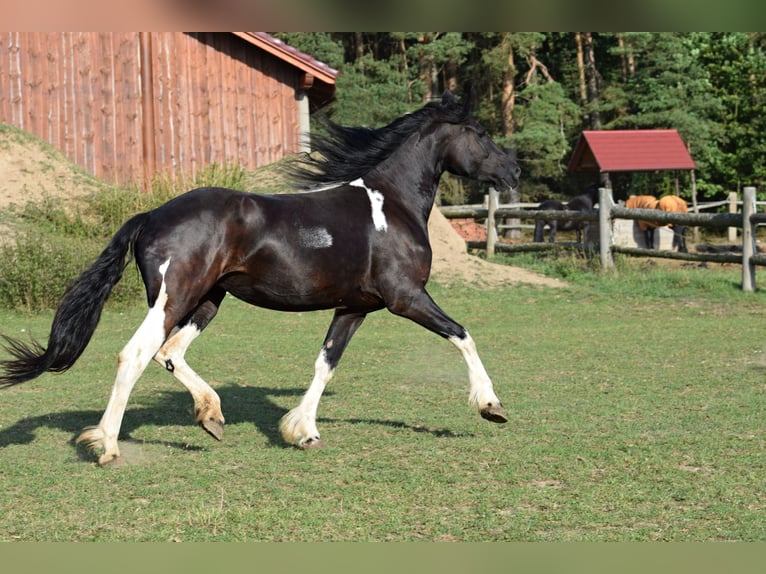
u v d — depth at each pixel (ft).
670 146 94.43
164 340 21.42
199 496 19.42
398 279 23.65
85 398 29.96
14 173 64.49
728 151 125.49
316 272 22.75
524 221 111.75
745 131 121.29
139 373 21.30
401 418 27.02
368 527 17.63
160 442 24.14
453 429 25.55
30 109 71.10
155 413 27.76
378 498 19.30
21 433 25.03
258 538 17.08
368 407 28.63
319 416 27.35
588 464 21.80
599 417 26.84
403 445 23.77
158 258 21.34
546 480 20.68
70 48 71.51
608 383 32.07
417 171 25.22
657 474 20.95
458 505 18.92
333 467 21.75
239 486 20.18
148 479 20.66
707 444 23.47
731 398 29.27
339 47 114.62
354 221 23.41
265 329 46.37
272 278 22.57
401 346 41.29
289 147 76.07
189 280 21.45
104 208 61.52
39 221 59.88
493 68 120.16
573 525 17.76
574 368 35.22
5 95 70.64
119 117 72.38
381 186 24.52
